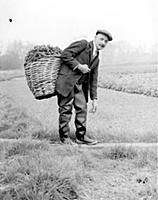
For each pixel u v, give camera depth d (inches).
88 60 152.1
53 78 147.8
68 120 156.6
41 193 92.2
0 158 129.2
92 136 175.8
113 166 125.7
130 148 139.4
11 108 240.5
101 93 301.7
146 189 102.1
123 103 253.9
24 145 142.6
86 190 103.7
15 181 104.0
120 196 99.7
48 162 114.0
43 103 271.1
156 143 163.0
